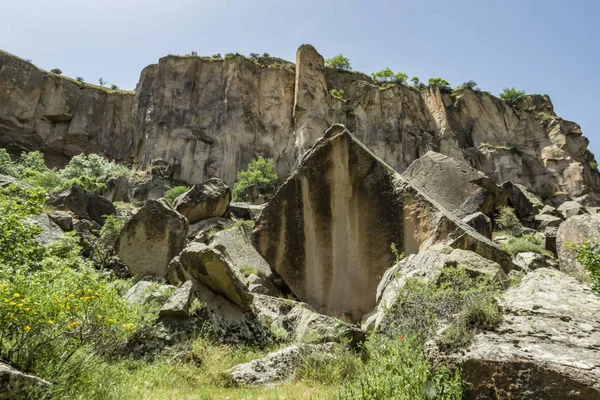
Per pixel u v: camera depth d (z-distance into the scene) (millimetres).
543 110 60812
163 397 3963
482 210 15664
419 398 2885
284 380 4805
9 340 3420
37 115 48688
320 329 6105
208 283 7254
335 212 9133
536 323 3111
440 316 4594
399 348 3600
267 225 9609
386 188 8883
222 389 4500
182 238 11109
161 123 44719
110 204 16047
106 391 3613
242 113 45938
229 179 42812
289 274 9109
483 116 57250
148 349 5750
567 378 2512
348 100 54094
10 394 2662
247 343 6535
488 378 2777
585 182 52188
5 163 34219
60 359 3486
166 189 36031
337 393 3805
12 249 5602
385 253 8453
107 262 11180
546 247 12812
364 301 8273
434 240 7938
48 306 3432
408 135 52500
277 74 50281
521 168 52031
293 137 46688
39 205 6832
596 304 3352
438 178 15422
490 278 5328
